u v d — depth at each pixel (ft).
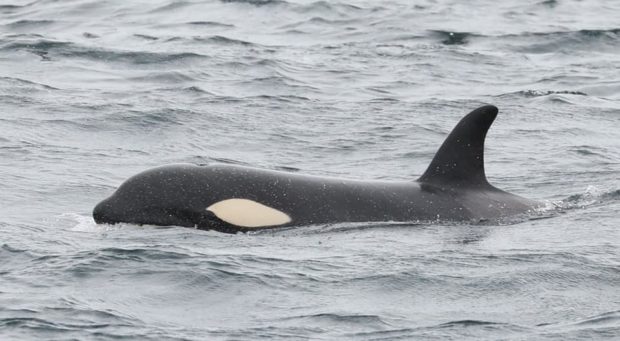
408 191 214.69
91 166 263.49
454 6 524.93
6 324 151.53
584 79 389.80
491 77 392.27
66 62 387.75
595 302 164.25
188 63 390.42
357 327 154.40
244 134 303.07
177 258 180.86
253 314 159.43
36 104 322.55
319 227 203.00
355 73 390.01
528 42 451.94
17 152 270.46
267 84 365.20
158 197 203.62
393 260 183.62
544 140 304.91
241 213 202.28
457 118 329.11
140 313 158.81
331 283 172.04
